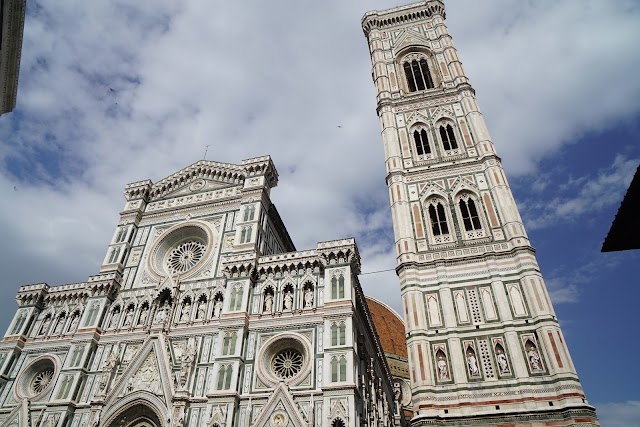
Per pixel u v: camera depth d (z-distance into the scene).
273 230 60.25
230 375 40.94
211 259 52.59
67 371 47.00
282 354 43.19
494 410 33.41
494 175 47.50
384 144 55.72
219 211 57.81
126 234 58.69
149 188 64.00
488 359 36.06
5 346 51.94
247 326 44.94
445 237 44.97
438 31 67.25
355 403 36.97
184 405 40.38
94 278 54.03
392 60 66.25
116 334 49.34
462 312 39.28
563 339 35.06
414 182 50.38
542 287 38.22
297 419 36.81
